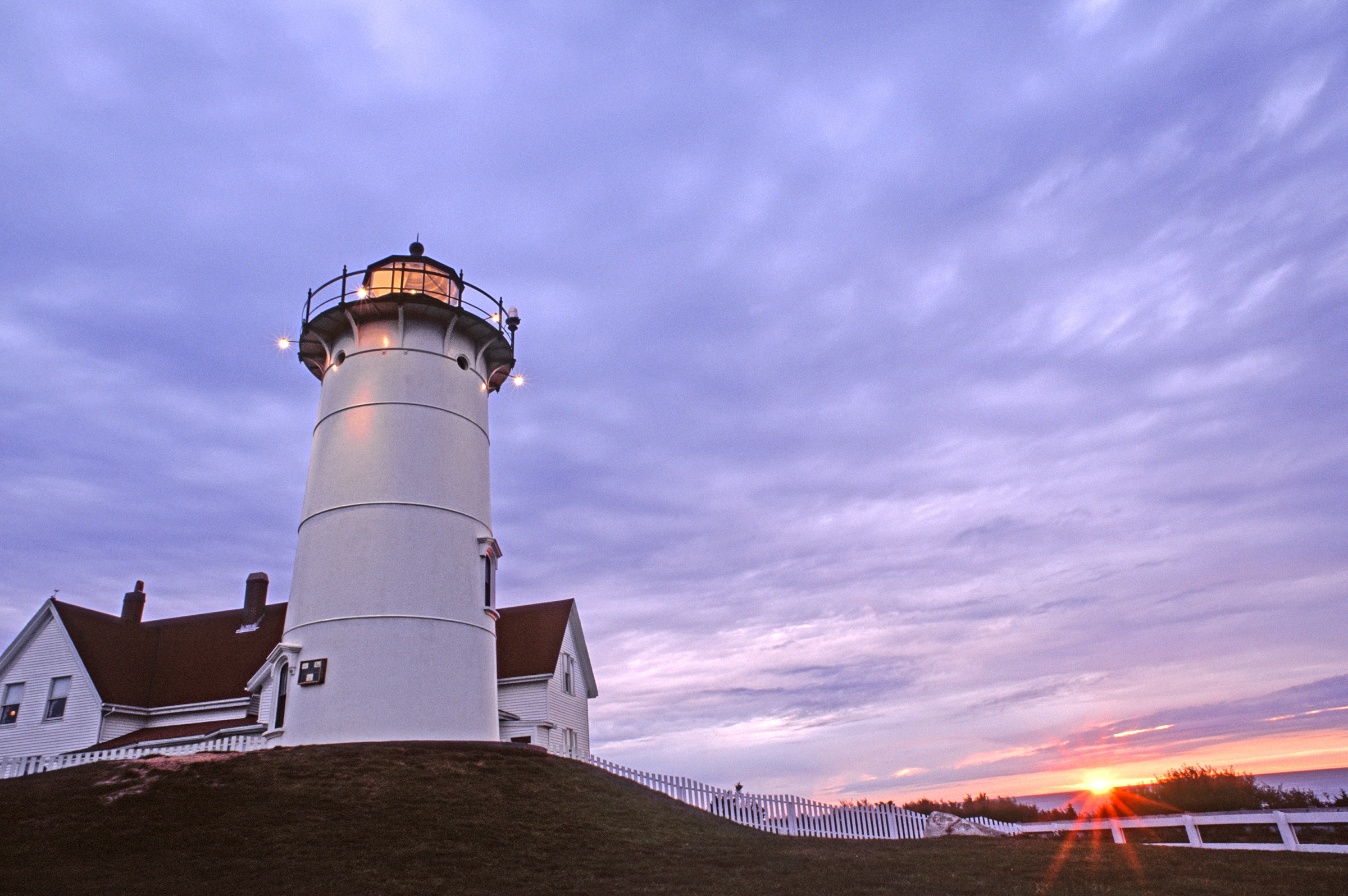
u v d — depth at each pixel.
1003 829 22.75
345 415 25.73
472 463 26.64
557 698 31.52
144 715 31.14
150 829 15.05
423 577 23.92
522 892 12.66
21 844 14.24
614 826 17.23
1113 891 13.55
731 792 20.97
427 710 22.64
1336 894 12.87
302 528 25.38
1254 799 26.75
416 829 15.59
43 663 31.41
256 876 12.90
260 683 26.97
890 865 15.84
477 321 27.42
